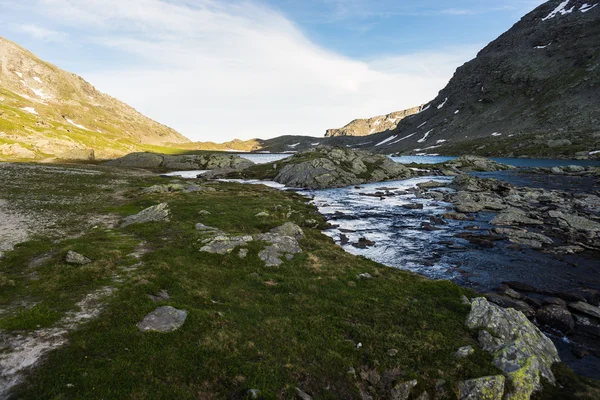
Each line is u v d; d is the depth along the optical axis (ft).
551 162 461.37
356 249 119.96
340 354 50.03
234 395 40.01
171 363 42.34
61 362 39.29
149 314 52.60
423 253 115.55
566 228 138.72
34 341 42.88
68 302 54.65
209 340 48.19
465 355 49.21
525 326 56.24
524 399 42.39
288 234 115.34
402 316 61.62
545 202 196.34
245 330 53.67
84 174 266.57
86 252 78.48
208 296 63.87
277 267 83.15
